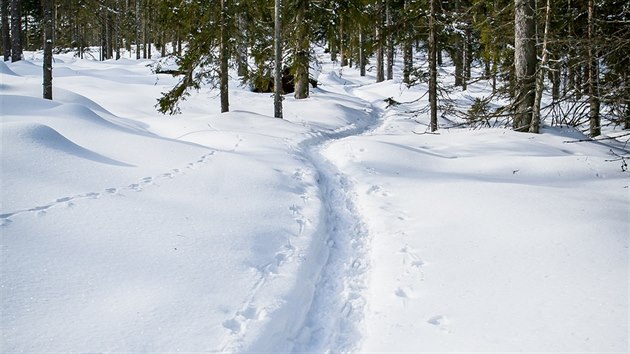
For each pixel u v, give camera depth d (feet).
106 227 17.67
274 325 13.37
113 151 28.68
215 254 17.10
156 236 17.71
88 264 14.94
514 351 12.14
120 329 12.02
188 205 21.47
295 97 72.23
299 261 17.51
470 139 41.55
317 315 15.47
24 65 82.17
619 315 13.28
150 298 13.65
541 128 45.39
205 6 50.44
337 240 21.77
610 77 38.34
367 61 125.08
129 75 88.07
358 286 17.29
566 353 11.79
